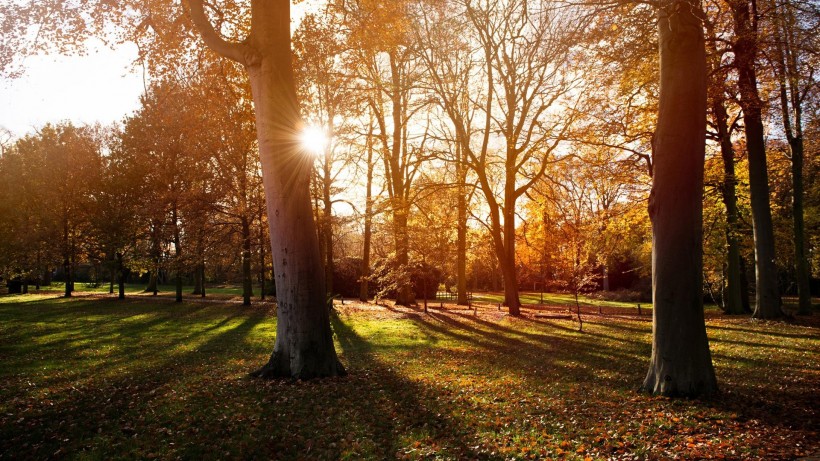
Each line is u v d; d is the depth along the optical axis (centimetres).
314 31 1417
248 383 916
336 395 830
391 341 1591
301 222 962
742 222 2325
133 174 3281
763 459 516
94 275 4938
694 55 789
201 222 2722
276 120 947
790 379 896
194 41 1229
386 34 1322
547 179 2516
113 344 1539
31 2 1038
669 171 798
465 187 2703
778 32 1488
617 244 2855
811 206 2778
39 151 3556
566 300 4156
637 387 865
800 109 2044
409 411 736
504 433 631
